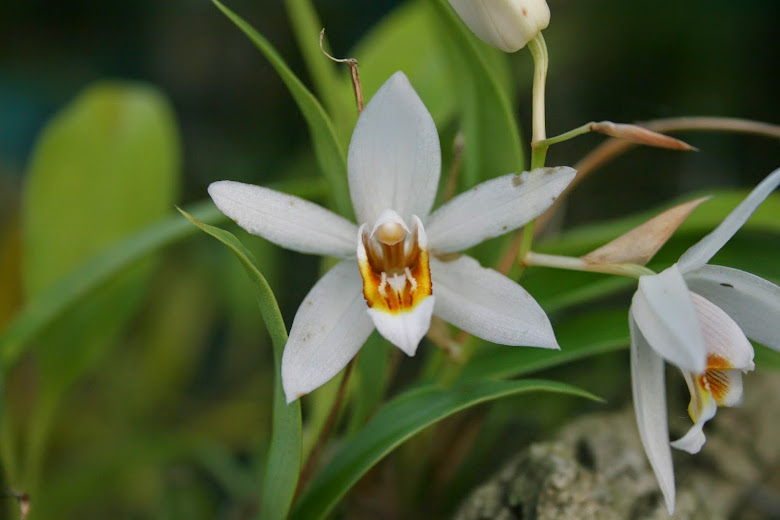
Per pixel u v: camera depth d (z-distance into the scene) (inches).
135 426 19.8
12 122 26.0
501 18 12.6
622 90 22.9
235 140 26.2
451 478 14.7
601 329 13.9
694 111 22.4
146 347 20.9
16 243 19.3
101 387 20.1
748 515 14.6
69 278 14.5
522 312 12.6
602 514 13.5
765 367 13.5
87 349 15.3
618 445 14.1
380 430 13.1
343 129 14.7
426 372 14.5
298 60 25.9
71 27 26.8
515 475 13.8
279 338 12.5
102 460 16.5
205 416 20.2
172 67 27.0
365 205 12.8
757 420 14.9
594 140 22.6
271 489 12.9
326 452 15.2
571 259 12.9
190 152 25.9
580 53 23.0
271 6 26.2
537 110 12.8
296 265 22.2
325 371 12.5
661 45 22.7
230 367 21.5
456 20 13.3
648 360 12.7
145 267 15.6
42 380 15.2
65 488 16.3
